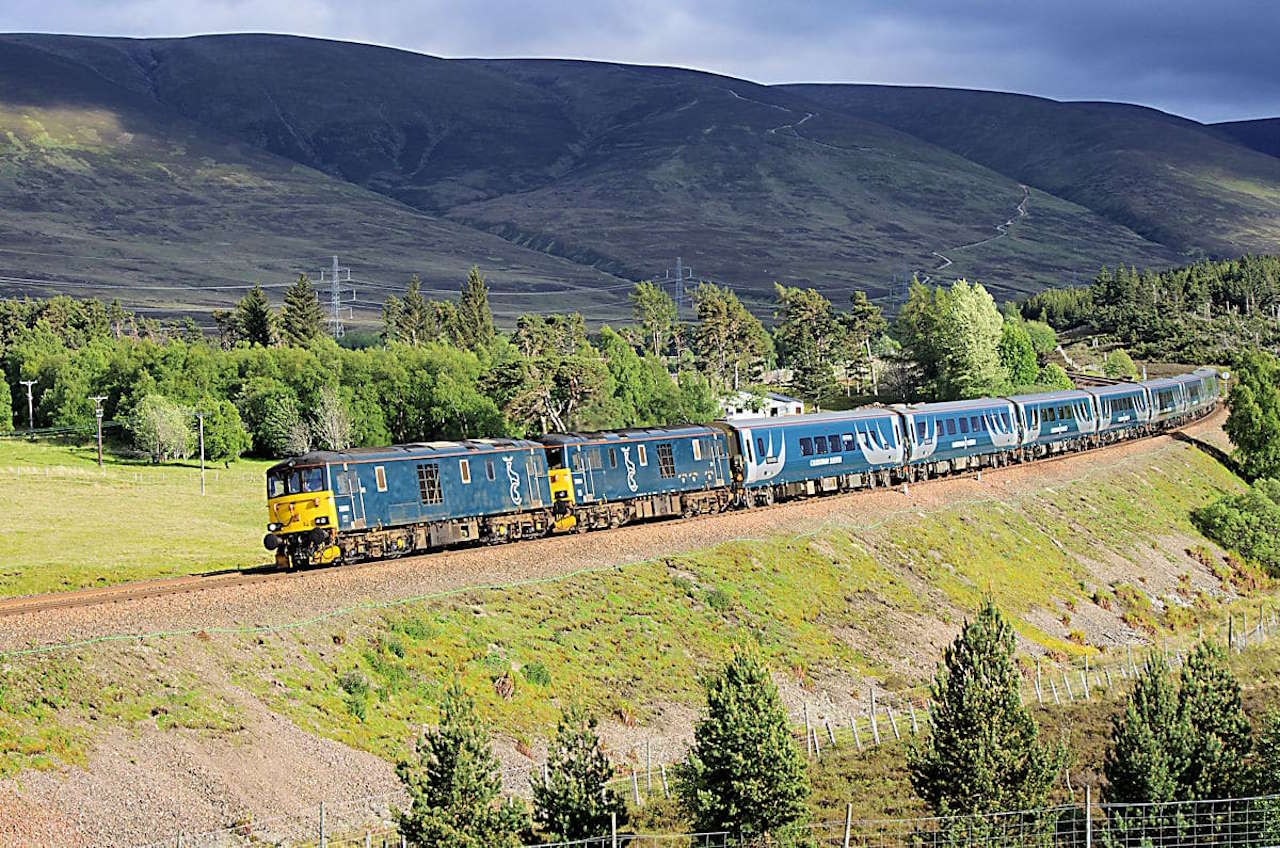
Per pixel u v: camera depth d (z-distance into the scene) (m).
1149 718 38.06
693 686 53.06
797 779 36.09
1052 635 70.50
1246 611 81.62
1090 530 89.81
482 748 33.62
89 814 34.84
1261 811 34.84
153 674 41.03
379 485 54.94
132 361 156.88
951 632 66.94
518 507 60.56
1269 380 126.69
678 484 69.50
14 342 198.25
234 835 35.97
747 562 65.38
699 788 36.47
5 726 36.59
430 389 146.62
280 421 143.75
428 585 52.53
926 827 37.03
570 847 33.47
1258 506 100.88
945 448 90.12
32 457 136.25
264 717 41.41
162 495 110.56
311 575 49.88
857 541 73.31
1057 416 104.25
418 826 32.47
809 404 180.12
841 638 62.06
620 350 146.12
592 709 48.84
